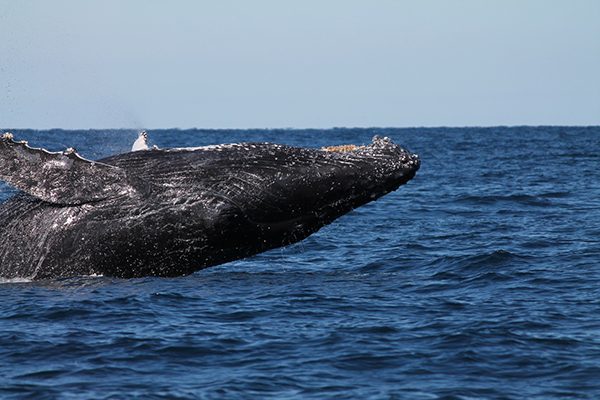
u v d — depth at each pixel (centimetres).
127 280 6356
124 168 6281
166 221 6216
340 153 6356
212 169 6269
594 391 4319
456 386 4394
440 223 10606
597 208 12144
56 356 4809
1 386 4359
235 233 6294
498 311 5688
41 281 6259
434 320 5466
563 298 6062
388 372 4600
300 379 4494
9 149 5950
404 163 6341
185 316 5566
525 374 4553
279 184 6234
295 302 5938
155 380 4478
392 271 7281
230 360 4781
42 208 6325
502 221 10706
